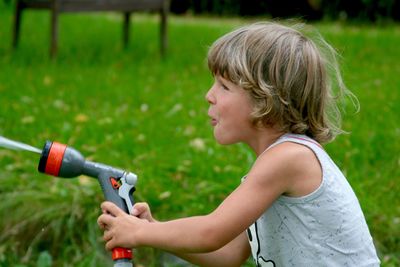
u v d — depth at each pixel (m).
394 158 4.97
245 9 14.72
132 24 11.78
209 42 10.24
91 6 8.63
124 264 2.54
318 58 2.59
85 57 8.71
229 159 4.94
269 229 2.58
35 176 4.62
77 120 5.64
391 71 8.16
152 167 4.72
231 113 2.56
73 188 4.47
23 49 8.91
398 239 4.20
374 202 4.41
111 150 5.02
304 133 2.62
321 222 2.51
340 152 5.09
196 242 2.45
